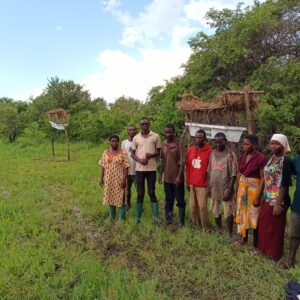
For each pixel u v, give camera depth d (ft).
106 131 66.74
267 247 15.64
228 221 18.07
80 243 17.37
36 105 81.56
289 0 31.01
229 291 13.08
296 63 28.99
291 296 11.95
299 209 14.32
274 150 15.08
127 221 20.58
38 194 27.20
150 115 43.52
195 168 18.89
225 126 19.77
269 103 28.60
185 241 17.76
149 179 20.56
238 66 31.17
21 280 13.29
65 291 12.66
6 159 46.75
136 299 12.05
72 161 45.37
